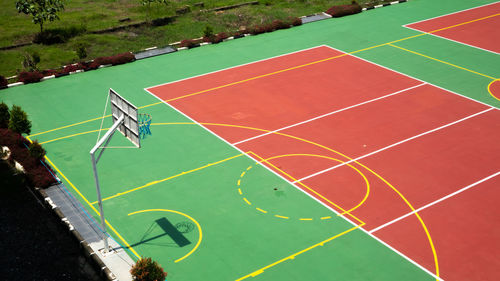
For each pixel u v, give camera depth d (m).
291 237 26.84
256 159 33.09
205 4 61.66
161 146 34.31
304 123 37.03
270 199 29.56
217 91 41.28
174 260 25.25
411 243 26.53
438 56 48.34
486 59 47.91
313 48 49.44
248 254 25.73
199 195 29.88
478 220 28.20
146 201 29.33
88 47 49.78
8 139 33.03
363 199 29.59
